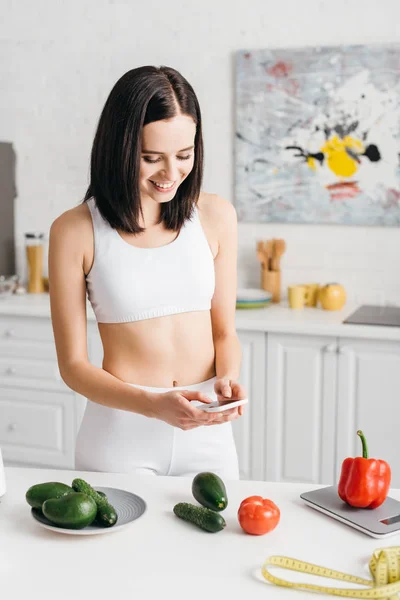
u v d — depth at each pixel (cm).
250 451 332
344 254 361
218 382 169
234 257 202
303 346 319
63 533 141
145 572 128
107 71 384
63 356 185
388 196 349
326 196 358
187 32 370
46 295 385
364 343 310
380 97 344
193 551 135
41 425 363
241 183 370
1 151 393
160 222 188
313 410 321
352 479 148
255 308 350
